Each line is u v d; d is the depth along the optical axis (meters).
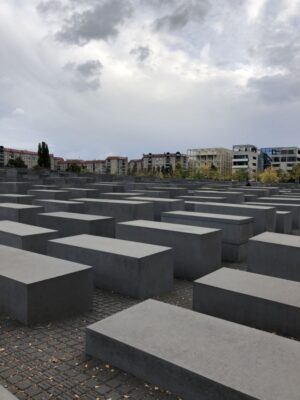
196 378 3.46
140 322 4.44
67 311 5.91
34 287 5.46
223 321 4.47
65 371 4.22
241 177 92.56
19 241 8.52
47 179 32.53
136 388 3.81
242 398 3.16
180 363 3.61
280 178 82.44
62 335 5.21
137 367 3.96
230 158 165.62
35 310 5.51
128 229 9.45
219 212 13.22
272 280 6.14
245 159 138.50
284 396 3.11
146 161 174.88
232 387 3.23
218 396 3.31
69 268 6.13
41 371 4.24
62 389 3.89
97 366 4.26
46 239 8.92
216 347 3.88
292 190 28.88
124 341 4.06
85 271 6.10
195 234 8.26
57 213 11.62
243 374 3.41
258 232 12.35
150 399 3.64
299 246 7.88
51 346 4.86
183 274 8.54
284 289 5.75
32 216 12.47
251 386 3.23
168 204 14.63
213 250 8.69
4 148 145.88
